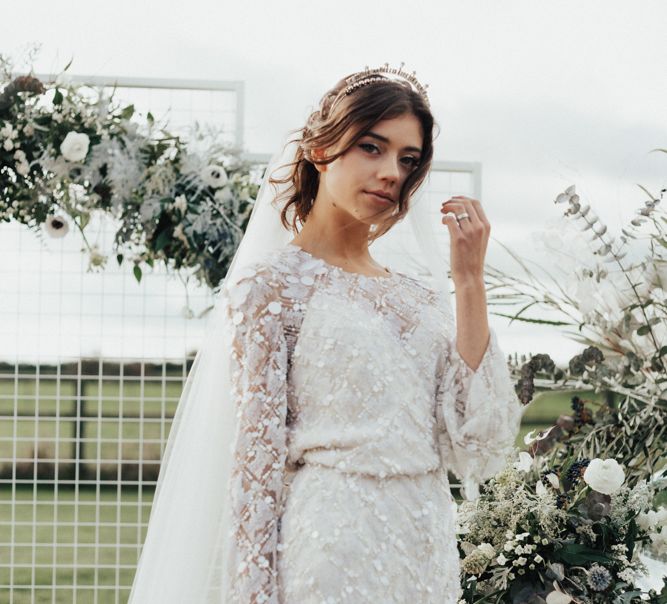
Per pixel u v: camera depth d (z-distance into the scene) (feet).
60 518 32.01
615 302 10.46
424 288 6.73
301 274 6.23
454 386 6.17
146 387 25.81
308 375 5.96
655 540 10.42
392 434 5.84
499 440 6.07
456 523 10.44
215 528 6.70
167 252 13.10
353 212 6.11
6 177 12.91
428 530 5.85
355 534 5.60
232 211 12.93
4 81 12.87
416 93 6.18
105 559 28.17
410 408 5.96
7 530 30.89
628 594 9.88
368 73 6.35
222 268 13.07
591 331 10.77
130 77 13.10
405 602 5.66
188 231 12.64
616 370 10.57
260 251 7.29
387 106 6.00
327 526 5.61
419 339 6.23
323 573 5.51
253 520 5.72
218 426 6.79
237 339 6.05
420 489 5.91
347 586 5.50
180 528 6.75
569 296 10.53
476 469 6.16
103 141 12.75
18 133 12.78
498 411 6.06
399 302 6.34
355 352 5.90
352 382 5.88
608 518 10.27
